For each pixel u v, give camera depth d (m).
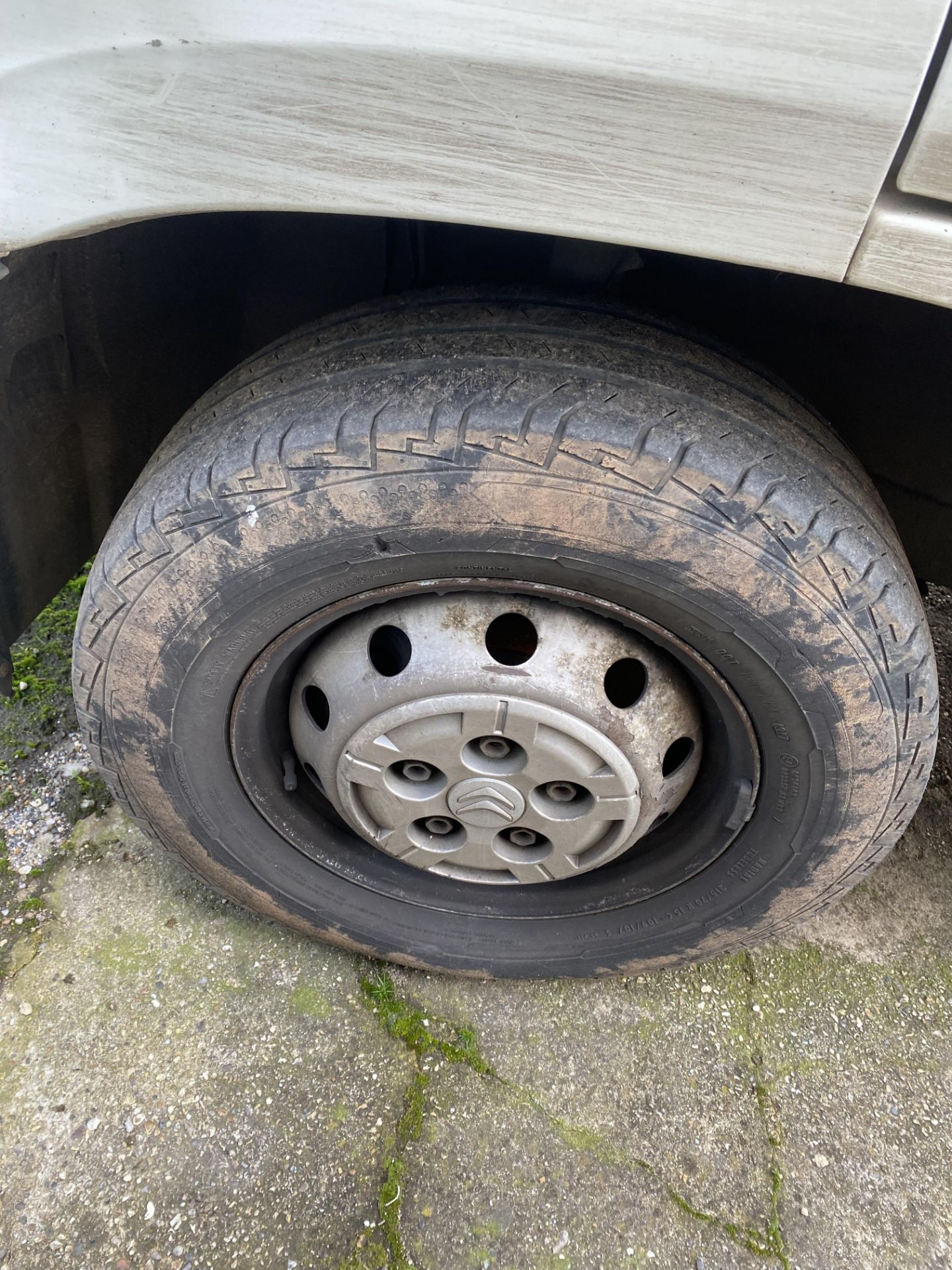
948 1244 1.58
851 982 1.97
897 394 1.56
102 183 0.94
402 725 1.37
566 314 1.24
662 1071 1.78
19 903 1.92
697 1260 1.52
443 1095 1.70
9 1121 1.59
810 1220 1.59
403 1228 1.52
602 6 0.77
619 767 1.37
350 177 0.91
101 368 1.56
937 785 2.46
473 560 1.21
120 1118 1.61
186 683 1.37
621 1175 1.62
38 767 2.18
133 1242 1.47
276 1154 1.59
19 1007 1.75
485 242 1.42
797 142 0.81
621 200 0.88
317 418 1.14
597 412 1.09
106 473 1.72
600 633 1.32
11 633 1.61
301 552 1.21
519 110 0.84
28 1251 1.45
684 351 1.23
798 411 1.31
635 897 1.68
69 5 0.83
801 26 0.75
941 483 1.66
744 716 1.36
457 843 1.59
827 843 1.47
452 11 0.79
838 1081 1.79
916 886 2.20
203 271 1.50
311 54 0.83
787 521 1.13
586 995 1.89
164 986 1.81
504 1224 1.54
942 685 2.69
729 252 0.90
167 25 0.83
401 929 1.79
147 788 1.54
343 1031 1.78
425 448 1.10
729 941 1.72
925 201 0.84
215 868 1.69
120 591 1.29
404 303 1.31
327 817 1.73
